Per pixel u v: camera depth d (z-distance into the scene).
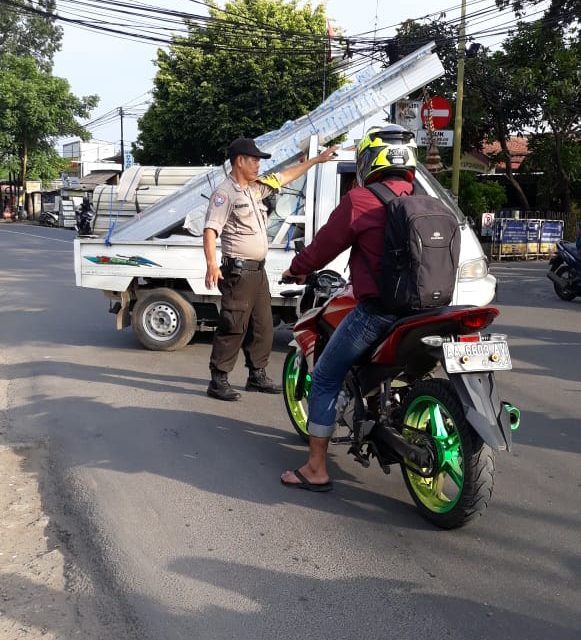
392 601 3.26
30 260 19.80
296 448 5.19
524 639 3.00
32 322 10.13
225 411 6.01
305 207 7.62
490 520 4.09
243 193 5.96
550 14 25.25
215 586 3.37
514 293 14.71
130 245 7.87
